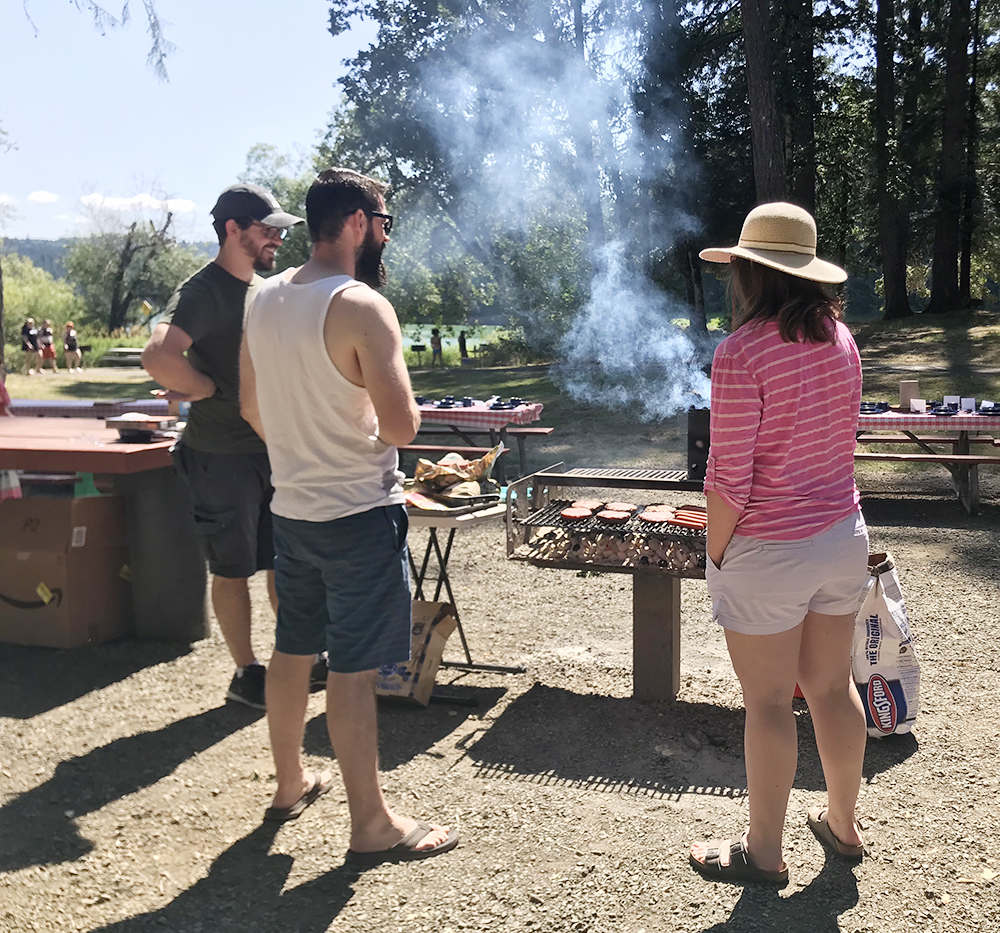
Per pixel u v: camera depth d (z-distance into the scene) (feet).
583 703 12.92
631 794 10.39
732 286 8.09
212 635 15.62
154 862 9.12
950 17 83.10
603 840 9.44
